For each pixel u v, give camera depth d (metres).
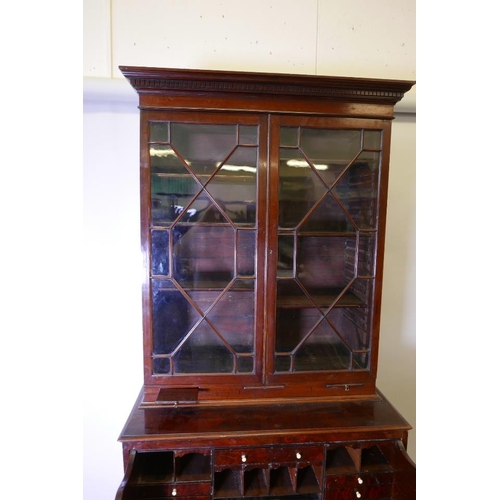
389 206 1.57
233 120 1.09
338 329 1.21
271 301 1.15
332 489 1.06
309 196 1.16
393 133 1.53
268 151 1.10
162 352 1.15
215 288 1.15
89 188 1.42
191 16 1.36
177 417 1.08
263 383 1.17
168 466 1.09
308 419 1.09
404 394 1.65
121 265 1.46
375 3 1.44
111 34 1.33
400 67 1.48
